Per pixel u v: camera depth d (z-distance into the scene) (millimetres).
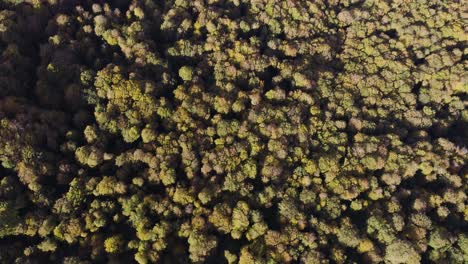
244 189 57094
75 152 56906
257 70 68188
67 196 53125
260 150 60438
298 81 67562
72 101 60656
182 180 57438
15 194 52594
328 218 57562
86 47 66125
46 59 63125
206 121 62469
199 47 68500
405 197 60719
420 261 57375
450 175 62250
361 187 59406
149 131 58531
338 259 54250
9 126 53656
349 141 64250
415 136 66062
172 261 53438
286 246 54469
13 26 63469
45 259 51594
